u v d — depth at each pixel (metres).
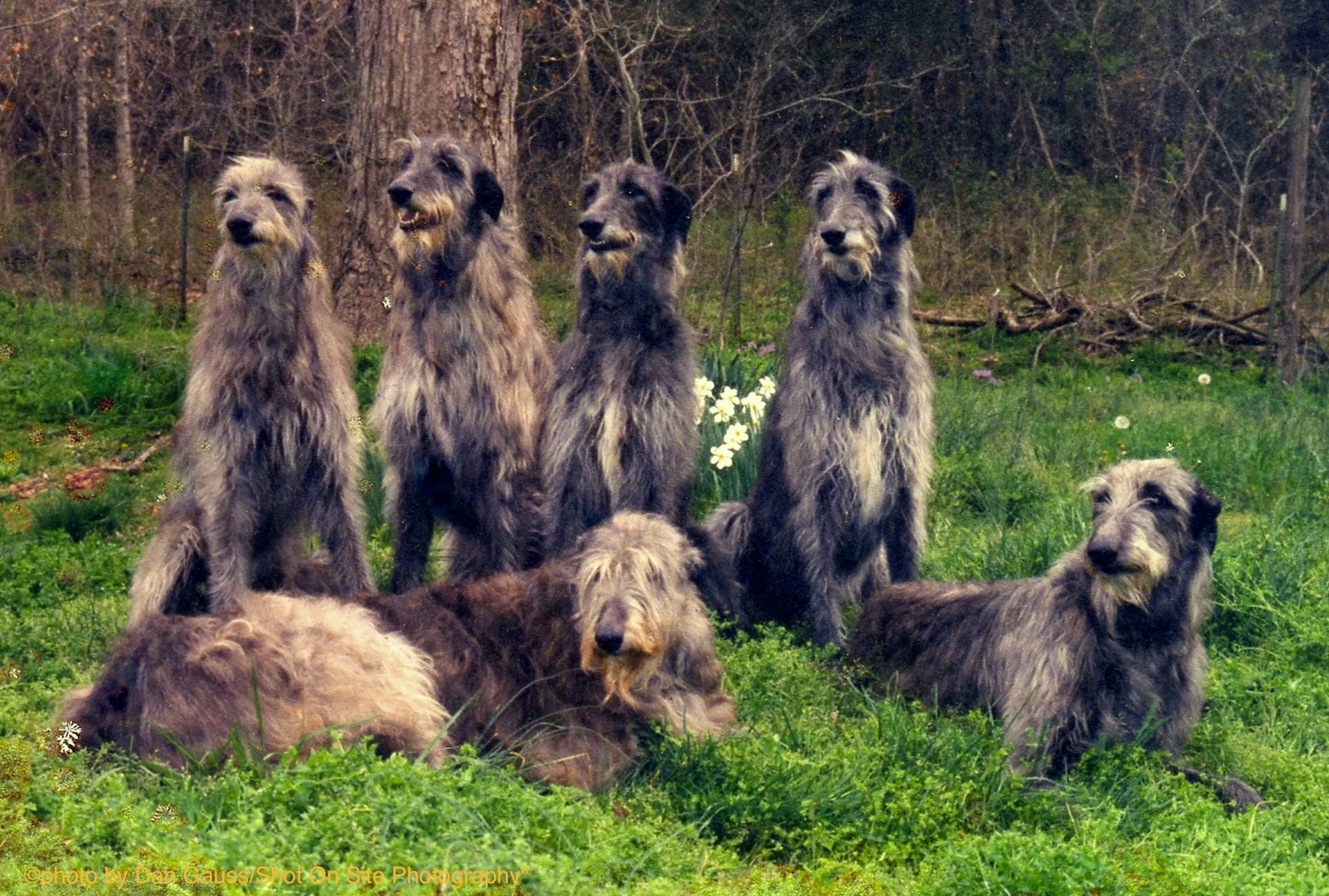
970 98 18.22
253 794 4.20
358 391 10.27
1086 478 9.87
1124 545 5.39
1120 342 14.59
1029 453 10.27
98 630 6.61
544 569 5.48
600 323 7.21
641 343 7.20
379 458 8.73
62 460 9.58
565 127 16.94
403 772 4.29
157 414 10.38
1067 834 4.94
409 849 3.96
